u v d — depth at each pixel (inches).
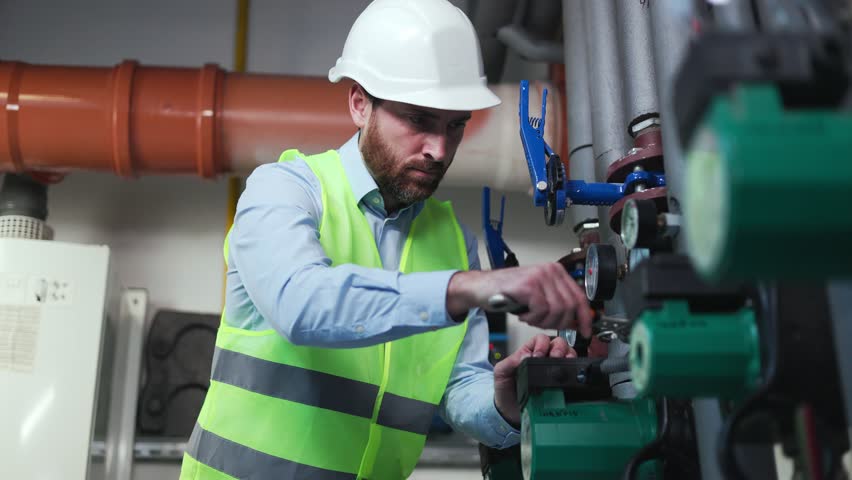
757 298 30.8
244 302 56.6
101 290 103.3
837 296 30.5
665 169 46.1
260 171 55.3
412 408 59.1
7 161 103.5
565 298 38.5
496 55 119.9
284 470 56.0
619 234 56.4
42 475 96.9
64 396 99.3
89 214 120.4
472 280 40.4
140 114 102.3
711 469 39.0
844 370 30.1
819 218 20.5
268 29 128.3
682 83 24.5
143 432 111.0
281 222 48.9
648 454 40.1
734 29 25.6
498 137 104.7
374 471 58.7
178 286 119.0
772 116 21.5
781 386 29.3
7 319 100.0
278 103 103.6
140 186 122.3
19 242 102.5
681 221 40.7
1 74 102.7
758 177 20.2
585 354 59.1
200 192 122.7
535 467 42.7
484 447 60.6
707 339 30.5
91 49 124.9
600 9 72.8
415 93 56.5
